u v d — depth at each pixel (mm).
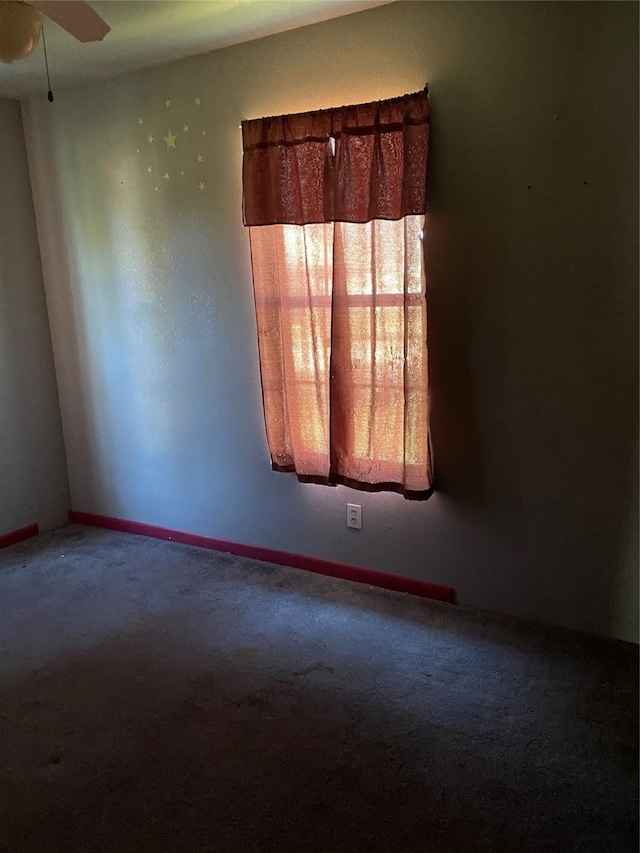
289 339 2678
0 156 3207
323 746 1893
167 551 3307
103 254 3230
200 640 2469
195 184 2889
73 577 3039
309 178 2484
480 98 2219
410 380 2432
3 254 3281
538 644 2359
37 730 2000
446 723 1972
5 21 1714
